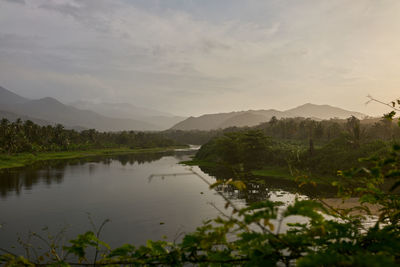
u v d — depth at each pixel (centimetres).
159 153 15575
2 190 4791
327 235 181
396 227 196
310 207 163
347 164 4312
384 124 6831
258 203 175
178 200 4034
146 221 2969
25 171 7331
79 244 208
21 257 201
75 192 4669
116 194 4553
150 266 197
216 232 181
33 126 14925
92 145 17588
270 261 163
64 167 8444
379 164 181
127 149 18388
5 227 2739
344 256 146
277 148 7075
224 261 188
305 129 12938
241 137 6812
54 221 2995
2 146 11162
